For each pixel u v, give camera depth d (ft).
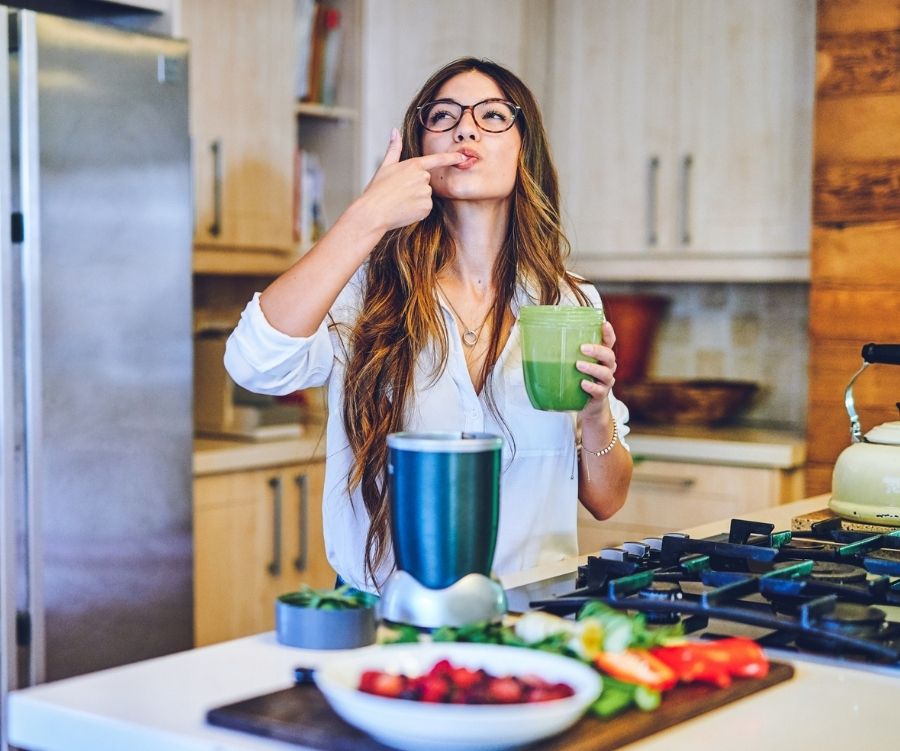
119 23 10.02
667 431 11.55
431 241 5.73
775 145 10.93
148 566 8.92
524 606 4.19
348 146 11.74
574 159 12.09
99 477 8.54
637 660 3.21
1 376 7.96
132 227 8.70
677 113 11.45
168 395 9.02
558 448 5.65
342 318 5.75
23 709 3.22
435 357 5.62
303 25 11.25
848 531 5.45
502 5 11.63
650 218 11.64
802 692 3.41
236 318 12.29
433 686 2.85
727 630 4.07
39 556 8.15
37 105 8.00
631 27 11.68
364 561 5.57
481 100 5.64
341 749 2.78
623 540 11.09
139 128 8.72
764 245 11.03
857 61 9.82
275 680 3.39
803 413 12.03
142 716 3.07
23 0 10.07
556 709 2.70
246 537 10.15
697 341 12.71
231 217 10.48
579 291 6.05
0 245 7.93
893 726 3.13
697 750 2.93
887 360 6.06
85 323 8.39
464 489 3.76
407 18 11.61
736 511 10.50
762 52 10.96
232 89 10.42
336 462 5.66
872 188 9.79
